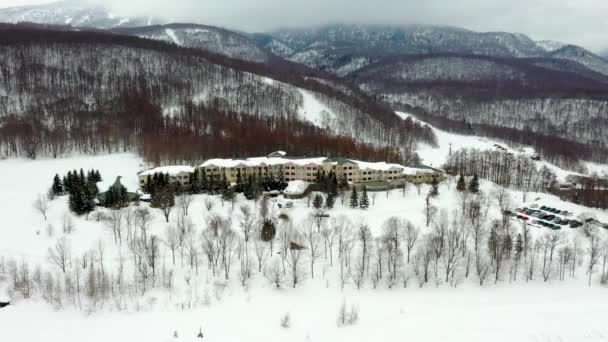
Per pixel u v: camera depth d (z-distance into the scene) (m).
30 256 92.56
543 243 106.50
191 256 90.50
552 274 96.44
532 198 158.75
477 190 153.88
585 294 89.25
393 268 94.25
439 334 69.88
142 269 89.50
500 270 96.75
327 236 99.62
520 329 70.81
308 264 95.94
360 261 96.19
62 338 70.12
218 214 118.81
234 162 162.50
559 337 67.50
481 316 76.88
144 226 104.25
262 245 101.75
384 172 165.38
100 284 82.81
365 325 75.69
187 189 144.88
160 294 83.81
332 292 87.75
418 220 121.50
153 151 185.38
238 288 87.19
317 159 171.00
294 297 85.50
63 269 86.56
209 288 86.62
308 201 133.12
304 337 71.62
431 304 84.31
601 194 161.50
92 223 111.69
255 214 120.12
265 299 84.25
